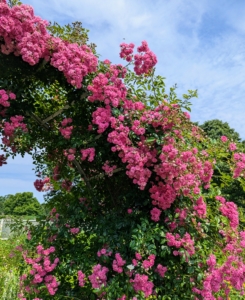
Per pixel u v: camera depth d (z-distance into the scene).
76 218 3.15
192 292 2.76
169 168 2.68
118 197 3.15
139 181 2.73
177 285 2.74
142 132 2.82
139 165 2.71
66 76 2.82
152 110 3.11
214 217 3.05
